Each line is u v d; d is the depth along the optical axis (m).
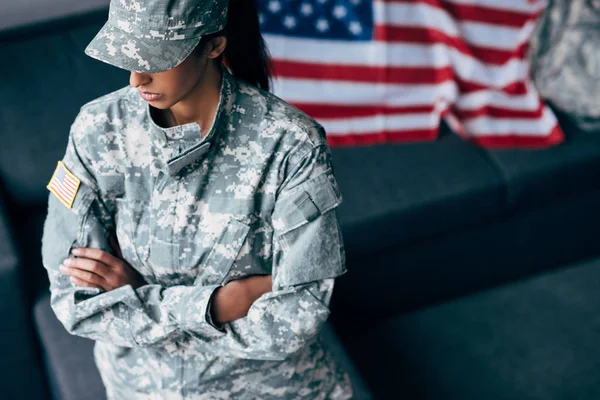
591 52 2.66
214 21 1.06
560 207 2.73
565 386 2.50
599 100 2.66
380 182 2.51
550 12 2.75
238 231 1.21
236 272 1.24
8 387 2.23
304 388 1.41
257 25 1.16
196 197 1.20
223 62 1.20
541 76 2.77
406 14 2.71
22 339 2.15
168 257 1.23
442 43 2.71
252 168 1.19
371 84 2.66
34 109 2.41
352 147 2.62
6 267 2.02
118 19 1.05
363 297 2.60
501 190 2.57
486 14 2.77
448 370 2.54
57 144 2.37
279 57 2.60
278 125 1.18
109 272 1.27
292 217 1.19
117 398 1.42
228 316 1.24
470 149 2.63
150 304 1.25
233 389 1.35
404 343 2.61
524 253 2.77
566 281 2.81
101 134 1.20
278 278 1.22
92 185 1.23
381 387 2.49
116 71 2.52
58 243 1.27
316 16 2.64
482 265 2.73
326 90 2.63
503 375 2.53
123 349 1.35
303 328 1.22
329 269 1.22
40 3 2.57
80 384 1.92
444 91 2.68
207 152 1.18
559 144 2.65
